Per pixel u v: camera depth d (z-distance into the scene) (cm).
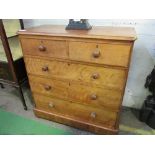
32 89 173
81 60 130
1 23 150
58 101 168
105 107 149
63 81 150
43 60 145
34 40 137
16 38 194
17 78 185
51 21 183
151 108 171
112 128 159
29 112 201
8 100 224
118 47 115
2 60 181
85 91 147
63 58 135
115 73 126
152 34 156
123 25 162
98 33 122
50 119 186
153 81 161
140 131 172
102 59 123
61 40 127
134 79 186
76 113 167
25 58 152
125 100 204
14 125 182
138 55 171
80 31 132
